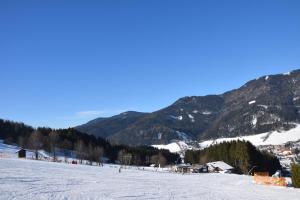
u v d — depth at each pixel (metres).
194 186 67.06
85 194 44.34
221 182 83.56
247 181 89.44
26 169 74.81
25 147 192.62
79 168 98.12
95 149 195.12
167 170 157.00
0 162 91.12
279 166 185.75
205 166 161.62
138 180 72.00
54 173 71.31
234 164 176.38
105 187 53.72
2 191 41.81
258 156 173.12
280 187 73.06
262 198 52.88
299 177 74.88
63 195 42.03
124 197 44.88
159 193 51.56
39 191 43.81
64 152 196.75
